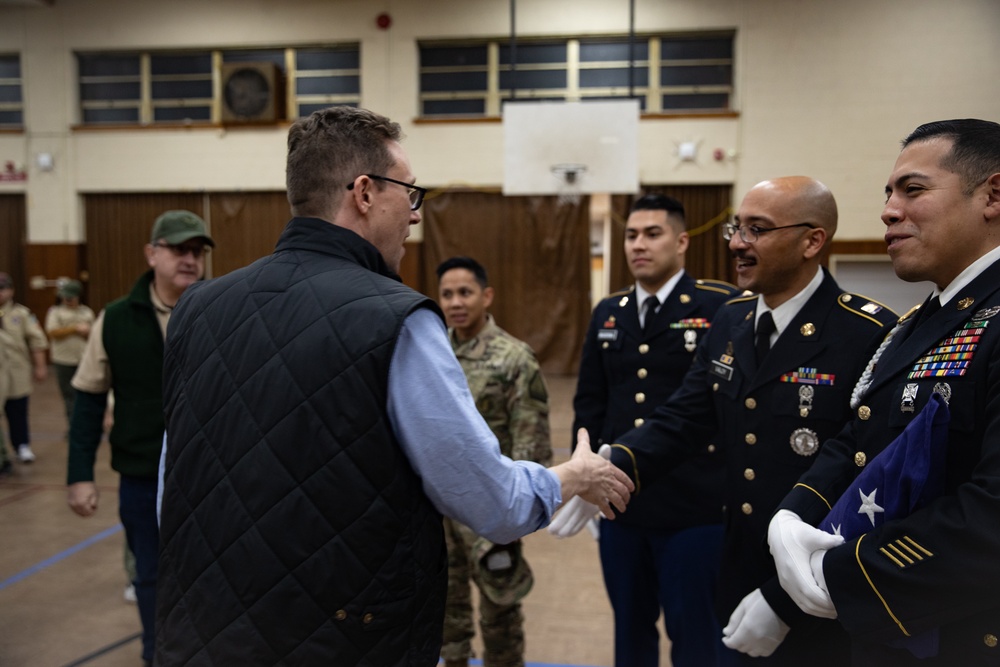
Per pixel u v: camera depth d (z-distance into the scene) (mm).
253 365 1010
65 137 10039
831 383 1503
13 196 10219
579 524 1689
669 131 9195
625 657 2104
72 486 2240
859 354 1490
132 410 2184
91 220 10125
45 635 2705
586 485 1364
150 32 9859
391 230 1130
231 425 1004
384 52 9508
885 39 8750
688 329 2193
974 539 890
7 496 4543
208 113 10016
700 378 1818
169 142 9891
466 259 2254
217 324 1076
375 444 965
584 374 2441
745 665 1557
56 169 10078
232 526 978
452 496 1002
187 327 1119
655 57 9328
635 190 8391
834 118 8898
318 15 9586
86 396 2275
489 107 9562
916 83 8719
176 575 1034
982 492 899
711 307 2211
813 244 1547
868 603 988
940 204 1043
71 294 5848
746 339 1667
